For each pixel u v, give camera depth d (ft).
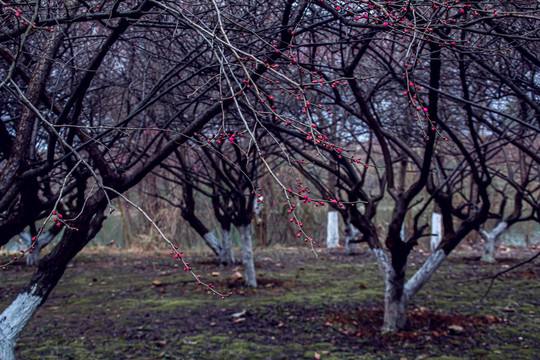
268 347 16.63
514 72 12.84
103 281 30.14
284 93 16.75
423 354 15.38
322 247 54.49
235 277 29.09
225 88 15.31
